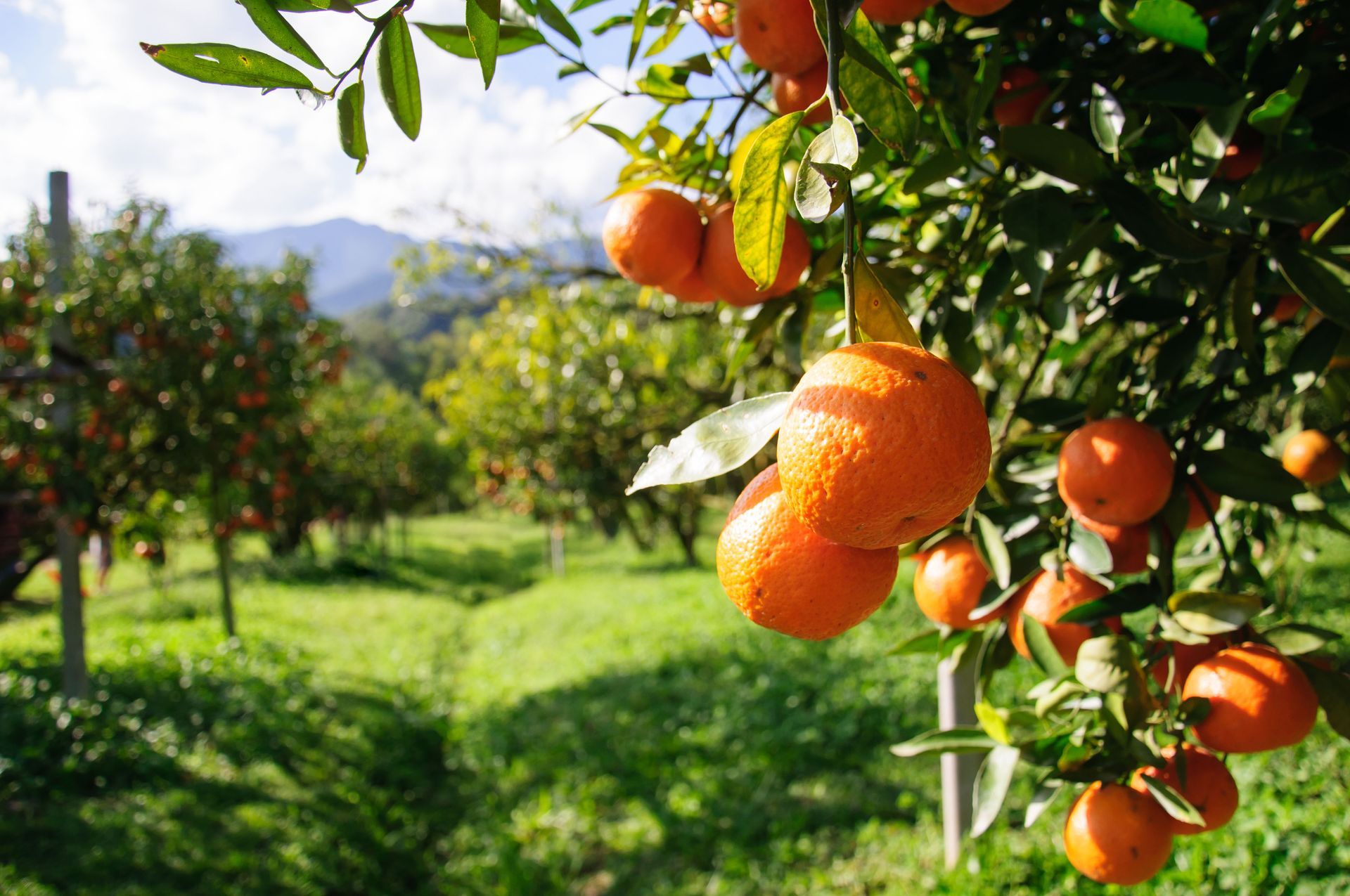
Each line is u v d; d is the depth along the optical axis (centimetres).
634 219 122
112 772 626
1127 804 116
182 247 945
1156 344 165
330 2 85
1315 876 337
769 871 491
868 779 579
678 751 670
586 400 1086
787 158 132
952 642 154
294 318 1029
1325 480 159
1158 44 140
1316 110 136
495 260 848
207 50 83
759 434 85
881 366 73
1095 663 118
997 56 124
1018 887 374
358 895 518
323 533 3050
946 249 161
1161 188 132
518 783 664
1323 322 136
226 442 917
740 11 106
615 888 508
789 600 84
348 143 89
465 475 2878
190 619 1269
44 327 805
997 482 144
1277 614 143
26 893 461
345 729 770
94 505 802
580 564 2148
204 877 496
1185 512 131
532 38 126
